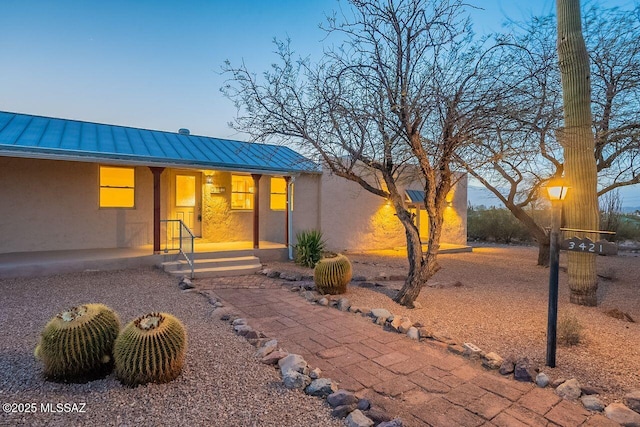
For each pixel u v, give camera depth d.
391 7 5.06
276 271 8.71
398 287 7.52
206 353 3.85
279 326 4.99
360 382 3.38
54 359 3.02
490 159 5.47
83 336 3.07
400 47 5.13
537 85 5.73
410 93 5.16
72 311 3.26
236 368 3.50
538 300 6.57
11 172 8.28
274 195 12.30
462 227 16.72
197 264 8.52
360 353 4.08
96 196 9.25
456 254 14.23
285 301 6.32
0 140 7.12
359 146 5.98
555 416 2.82
